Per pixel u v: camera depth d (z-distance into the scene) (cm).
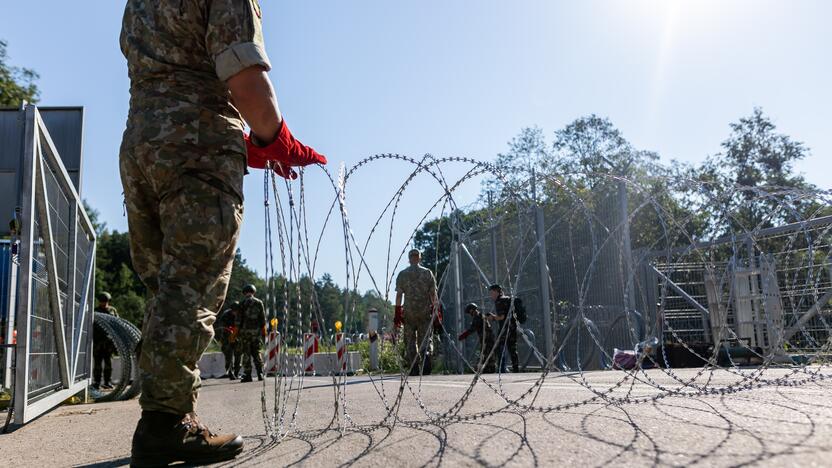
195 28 256
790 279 923
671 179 461
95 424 467
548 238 1277
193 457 247
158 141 251
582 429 274
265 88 249
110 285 7888
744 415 292
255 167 307
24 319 443
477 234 1445
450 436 277
